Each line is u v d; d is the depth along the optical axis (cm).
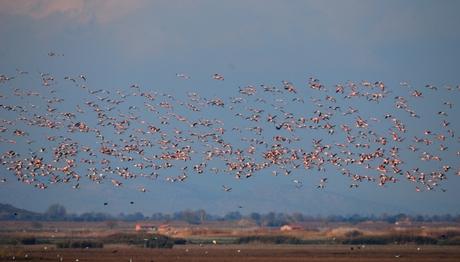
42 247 15000
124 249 14738
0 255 11688
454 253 13512
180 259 11888
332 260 11838
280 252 13862
